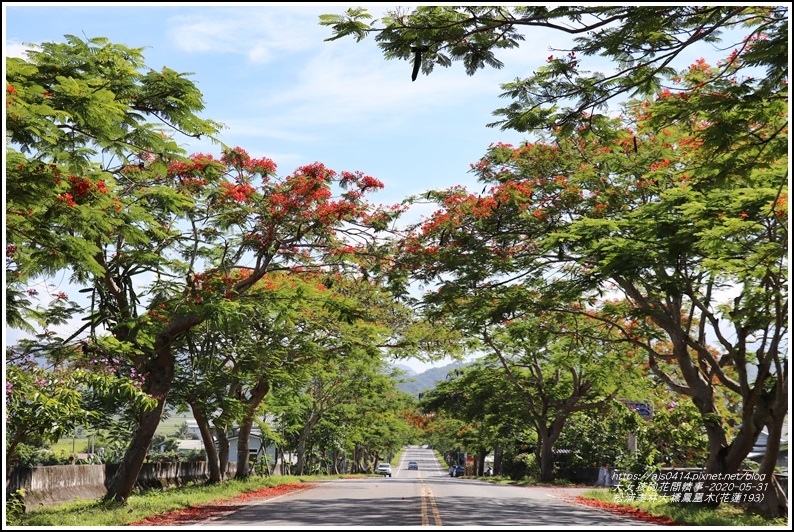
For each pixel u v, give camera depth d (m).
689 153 19.17
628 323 26.17
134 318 19.17
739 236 17.03
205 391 26.34
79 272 17.88
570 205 21.56
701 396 22.17
